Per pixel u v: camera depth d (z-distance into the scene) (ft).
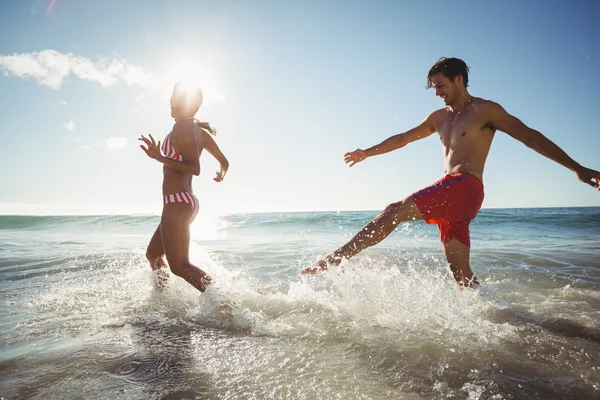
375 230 9.48
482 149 9.84
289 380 5.22
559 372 5.43
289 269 14.12
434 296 8.55
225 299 8.33
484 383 5.10
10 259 16.96
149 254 10.91
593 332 6.91
